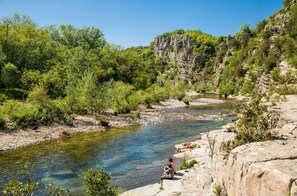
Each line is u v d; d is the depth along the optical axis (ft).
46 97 132.26
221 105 226.58
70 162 75.20
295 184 19.03
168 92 267.59
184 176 53.98
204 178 45.70
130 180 61.26
